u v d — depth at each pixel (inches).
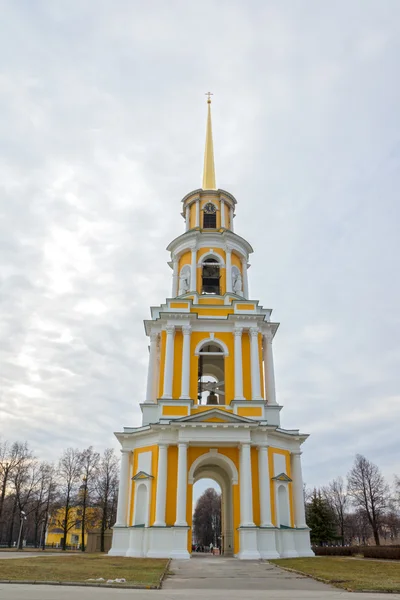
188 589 545.3
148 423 1296.8
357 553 1343.5
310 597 462.9
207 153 1849.2
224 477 1437.0
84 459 2672.2
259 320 1391.5
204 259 1544.0
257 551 1091.3
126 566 813.9
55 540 3722.9
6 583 546.3
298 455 1333.7
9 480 2546.8
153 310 1487.5
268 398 1390.3
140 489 1232.2
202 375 1583.4
